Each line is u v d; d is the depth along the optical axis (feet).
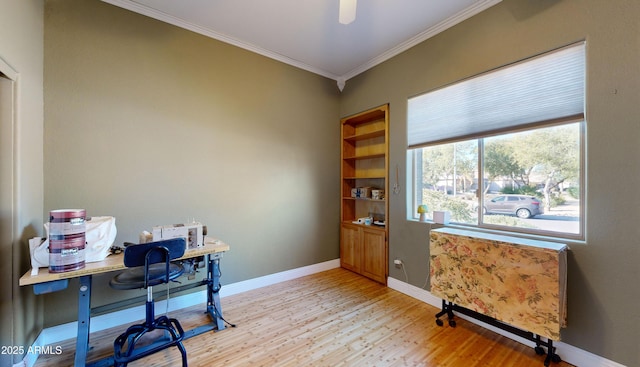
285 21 8.61
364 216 12.87
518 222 7.22
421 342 6.86
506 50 7.13
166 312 8.42
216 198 9.47
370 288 10.41
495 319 6.96
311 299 9.41
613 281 5.46
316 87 12.33
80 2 7.18
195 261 7.45
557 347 6.14
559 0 6.20
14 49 5.41
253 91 10.37
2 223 5.41
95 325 7.35
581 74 5.95
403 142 10.02
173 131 8.60
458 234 7.41
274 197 10.97
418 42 9.46
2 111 5.40
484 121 7.70
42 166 6.69
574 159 6.24
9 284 5.45
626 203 5.32
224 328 7.48
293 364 6.01
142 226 8.06
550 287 5.64
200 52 9.12
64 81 6.98
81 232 5.61
